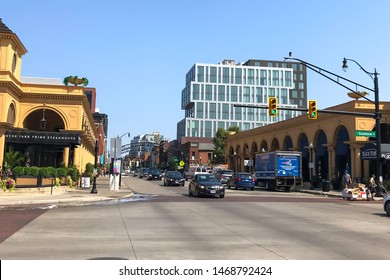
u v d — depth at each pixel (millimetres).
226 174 47656
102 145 115812
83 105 42844
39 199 21391
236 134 67000
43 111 40562
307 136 43750
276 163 37875
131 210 17812
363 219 15398
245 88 133500
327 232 11805
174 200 23859
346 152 38562
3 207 18891
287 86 136625
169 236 10719
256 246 9320
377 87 28562
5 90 35000
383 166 35781
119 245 9297
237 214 16562
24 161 36500
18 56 39375
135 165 162000
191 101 129250
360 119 35000
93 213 16484
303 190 37594
